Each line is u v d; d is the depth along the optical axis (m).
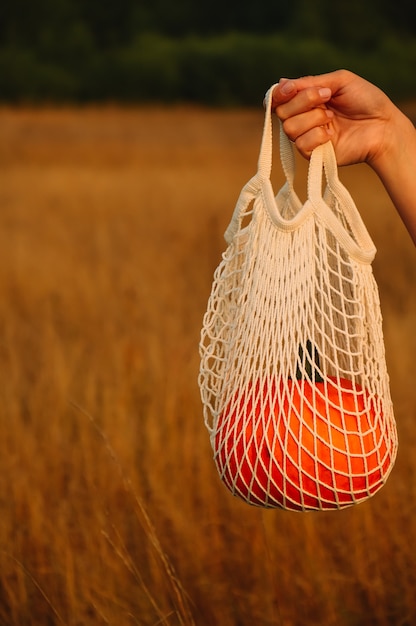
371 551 3.34
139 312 6.75
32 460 4.05
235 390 1.82
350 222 1.82
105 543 3.36
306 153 1.83
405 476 3.68
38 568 3.39
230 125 34.28
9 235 11.25
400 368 4.75
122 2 52.00
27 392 5.04
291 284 1.78
